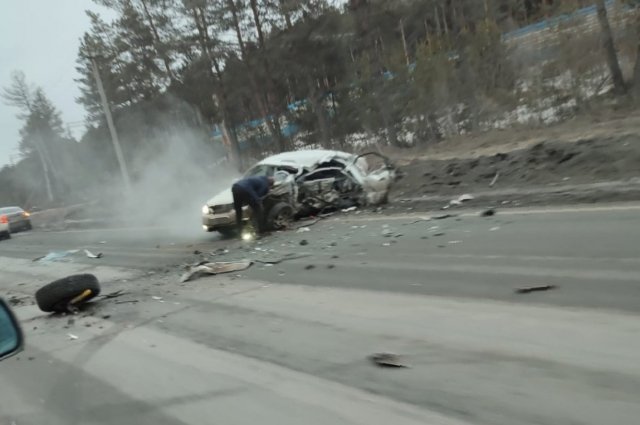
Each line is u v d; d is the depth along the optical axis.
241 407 3.56
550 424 2.84
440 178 13.77
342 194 13.25
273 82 26.72
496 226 8.14
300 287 6.64
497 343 3.97
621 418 2.80
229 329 5.36
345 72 25.39
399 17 27.45
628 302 4.31
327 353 4.31
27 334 6.34
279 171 12.72
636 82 16.42
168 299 7.11
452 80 20.09
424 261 6.84
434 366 3.76
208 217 12.23
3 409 4.17
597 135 13.07
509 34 20.06
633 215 7.19
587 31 17.16
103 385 4.34
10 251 17.97
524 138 15.91
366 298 5.70
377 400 3.40
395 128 23.05
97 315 6.80
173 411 3.65
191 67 27.61
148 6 28.25
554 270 5.46
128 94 34.72
